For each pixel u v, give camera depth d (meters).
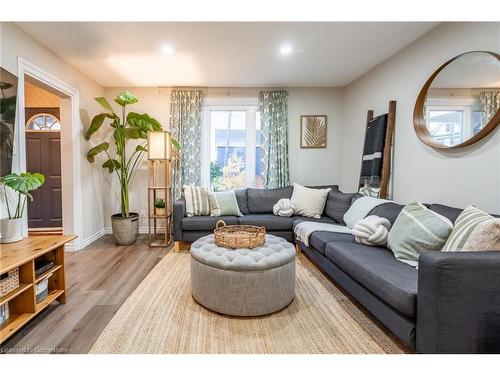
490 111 1.99
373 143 3.41
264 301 1.97
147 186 4.45
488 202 2.06
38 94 4.55
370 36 2.69
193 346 1.65
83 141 3.69
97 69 3.56
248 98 4.43
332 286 2.51
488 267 1.30
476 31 2.11
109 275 2.73
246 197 4.05
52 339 1.71
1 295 1.65
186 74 3.78
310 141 4.50
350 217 3.00
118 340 1.70
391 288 1.54
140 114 4.04
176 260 3.18
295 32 2.61
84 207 3.71
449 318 1.30
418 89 2.75
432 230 1.85
